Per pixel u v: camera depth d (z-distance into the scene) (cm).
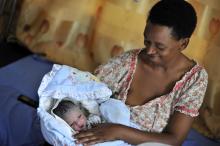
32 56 241
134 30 228
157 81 155
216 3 216
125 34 230
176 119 150
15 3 253
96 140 141
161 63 150
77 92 154
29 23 252
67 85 153
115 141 143
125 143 145
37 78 223
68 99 155
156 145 138
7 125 189
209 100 211
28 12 251
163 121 153
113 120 151
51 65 238
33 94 210
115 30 231
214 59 214
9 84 213
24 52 259
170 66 152
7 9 254
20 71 226
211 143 203
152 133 147
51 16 244
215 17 216
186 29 138
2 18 257
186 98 149
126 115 152
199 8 217
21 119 190
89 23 238
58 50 241
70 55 239
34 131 186
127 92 158
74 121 149
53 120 144
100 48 235
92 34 238
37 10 249
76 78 157
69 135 142
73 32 241
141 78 157
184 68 153
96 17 236
